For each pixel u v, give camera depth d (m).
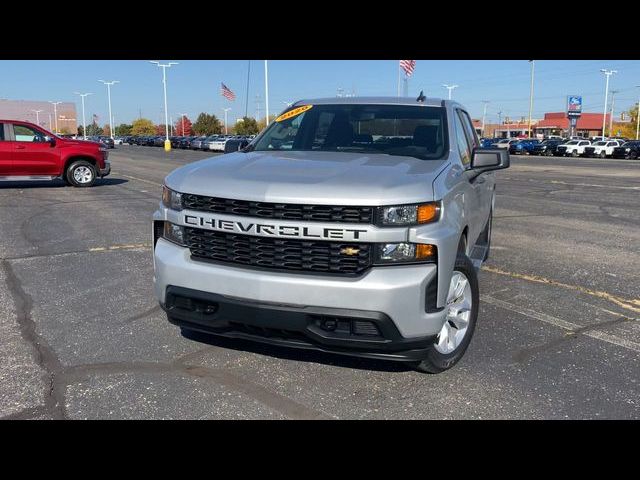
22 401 3.42
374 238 3.22
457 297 3.90
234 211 3.45
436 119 4.71
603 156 48.94
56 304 5.29
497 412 3.36
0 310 5.10
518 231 9.59
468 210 4.29
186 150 60.03
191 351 4.18
